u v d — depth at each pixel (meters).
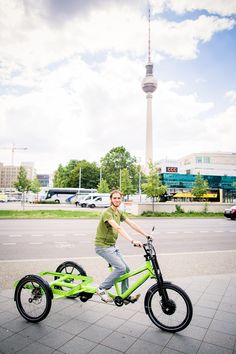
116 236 3.93
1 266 6.60
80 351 3.00
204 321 3.74
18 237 11.33
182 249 9.26
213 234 13.04
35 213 22.91
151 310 3.61
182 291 3.40
